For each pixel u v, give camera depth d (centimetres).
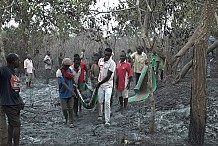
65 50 2548
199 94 736
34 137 834
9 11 821
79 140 802
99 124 962
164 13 1192
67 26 962
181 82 1302
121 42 2198
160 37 1388
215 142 775
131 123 936
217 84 1207
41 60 2617
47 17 858
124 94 1102
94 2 916
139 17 841
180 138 796
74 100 1038
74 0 834
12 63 666
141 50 1367
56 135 852
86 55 2416
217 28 1298
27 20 857
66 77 937
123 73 1102
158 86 1315
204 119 746
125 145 755
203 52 729
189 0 1059
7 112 656
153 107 828
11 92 657
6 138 656
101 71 964
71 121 939
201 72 733
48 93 1612
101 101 961
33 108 1210
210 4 730
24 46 2455
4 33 2192
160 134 827
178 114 946
